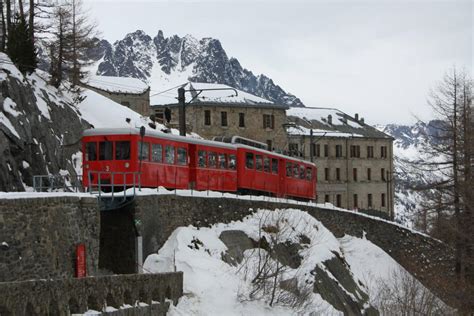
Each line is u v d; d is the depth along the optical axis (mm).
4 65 37344
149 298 22312
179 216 30812
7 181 31750
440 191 46438
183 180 34969
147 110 73188
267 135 79062
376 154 96938
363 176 94750
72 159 40688
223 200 34312
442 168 47469
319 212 44750
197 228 32031
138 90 73375
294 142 86062
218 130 75812
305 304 30328
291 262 34938
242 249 32938
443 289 40188
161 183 32969
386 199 97625
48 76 48844
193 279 27047
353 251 46500
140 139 31609
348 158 93000
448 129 47594
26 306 15531
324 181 90000
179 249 28828
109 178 31391
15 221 19938
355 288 39094
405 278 39844
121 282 20406
